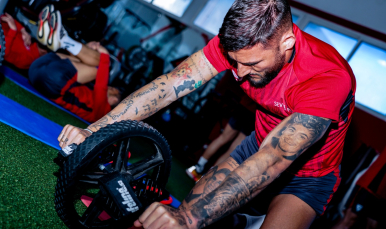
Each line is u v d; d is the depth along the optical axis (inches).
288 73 40.1
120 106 41.8
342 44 153.9
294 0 170.2
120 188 35.6
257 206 86.8
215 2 183.0
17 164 45.8
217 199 30.0
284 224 43.9
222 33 32.4
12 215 34.0
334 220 124.3
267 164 31.8
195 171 132.0
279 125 34.3
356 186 124.0
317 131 32.5
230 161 55.2
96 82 121.3
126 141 38.1
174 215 29.1
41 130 67.4
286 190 49.7
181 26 182.9
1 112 61.9
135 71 181.5
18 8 152.6
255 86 41.4
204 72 47.1
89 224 37.6
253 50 31.9
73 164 31.9
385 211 115.8
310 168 48.8
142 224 31.0
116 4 181.3
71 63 115.5
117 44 182.1
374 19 146.6
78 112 119.1
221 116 161.0
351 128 135.2
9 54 122.7
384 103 136.2
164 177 45.1
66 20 171.0
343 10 155.3
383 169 119.3
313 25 163.8
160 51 182.1
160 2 187.8
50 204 41.5
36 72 107.6
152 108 44.0
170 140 168.6
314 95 34.6
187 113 167.9
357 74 145.3
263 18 30.9
